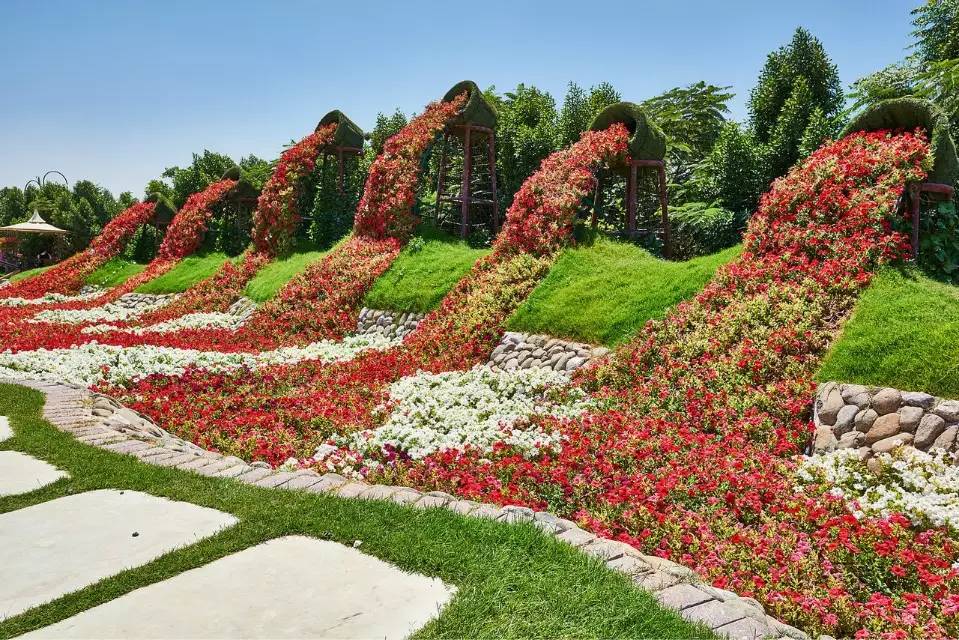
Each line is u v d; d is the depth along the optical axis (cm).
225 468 611
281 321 1942
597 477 702
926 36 1756
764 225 1174
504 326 1374
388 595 367
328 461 774
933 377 730
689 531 564
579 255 1505
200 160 4866
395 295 1794
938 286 925
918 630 418
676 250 1975
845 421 755
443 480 700
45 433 690
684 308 1102
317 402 1039
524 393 1063
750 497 631
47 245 5466
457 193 2672
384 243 2142
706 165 1997
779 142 1775
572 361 1145
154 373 1205
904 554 513
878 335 827
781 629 385
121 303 2827
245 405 1035
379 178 2277
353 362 1412
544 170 1762
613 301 1245
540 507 638
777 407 826
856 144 1166
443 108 2300
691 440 798
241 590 371
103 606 353
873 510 600
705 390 906
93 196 5956
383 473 746
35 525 464
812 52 1938
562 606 359
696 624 357
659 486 638
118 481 552
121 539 439
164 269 3127
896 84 1723
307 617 341
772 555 521
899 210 1079
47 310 2644
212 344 1720
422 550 416
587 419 884
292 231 2714
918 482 632
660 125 2583
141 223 3778
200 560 407
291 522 462
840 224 1055
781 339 913
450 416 934
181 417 961
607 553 444
